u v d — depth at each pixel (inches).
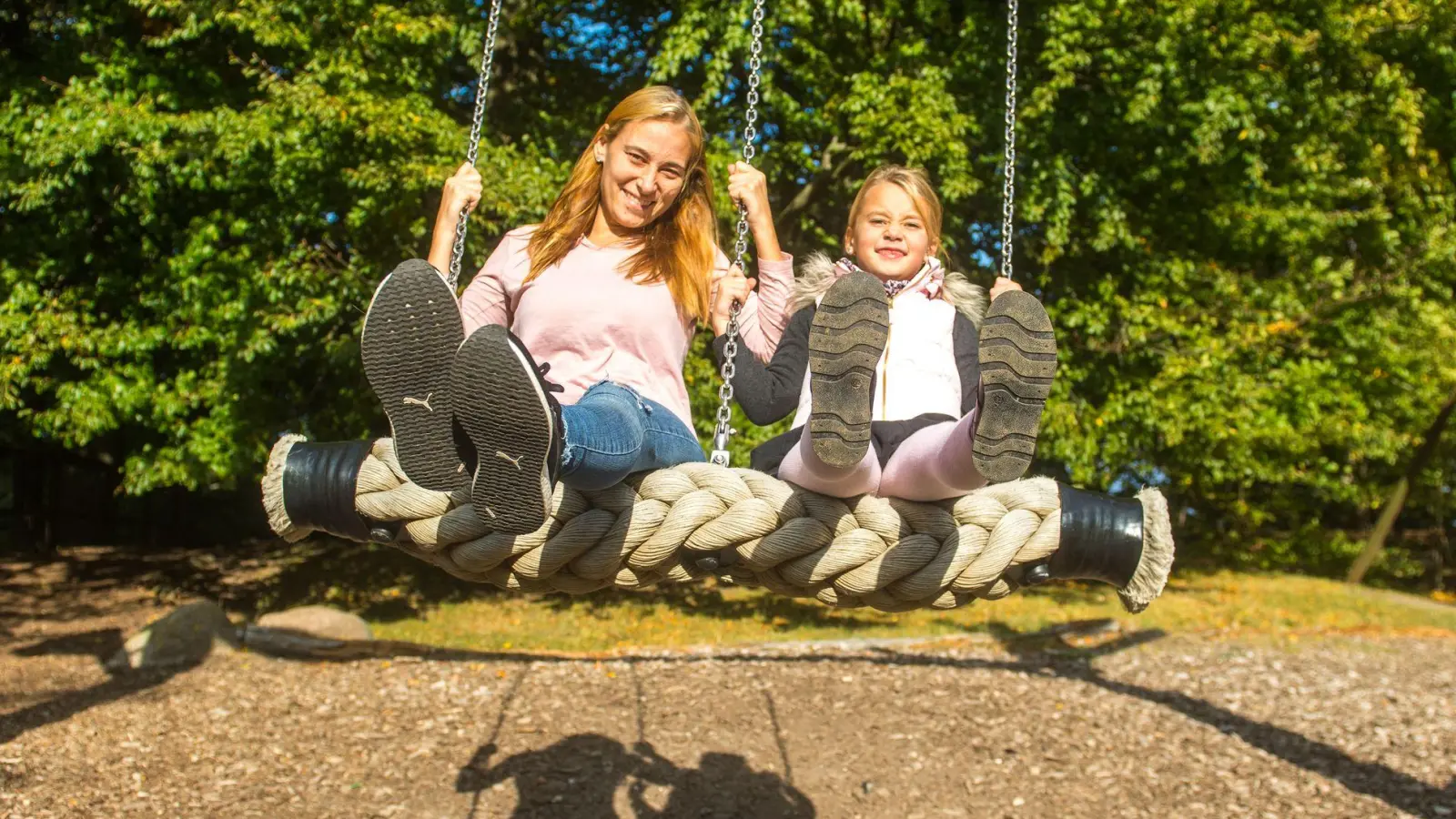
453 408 84.0
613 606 484.4
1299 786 257.3
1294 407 498.9
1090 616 473.7
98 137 342.0
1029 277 480.7
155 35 392.5
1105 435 465.7
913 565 103.5
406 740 271.7
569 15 466.0
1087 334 463.2
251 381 391.9
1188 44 417.1
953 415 112.0
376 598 493.7
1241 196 474.3
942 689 330.0
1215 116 409.7
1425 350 532.7
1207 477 569.0
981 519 105.4
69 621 434.9
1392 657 406.3
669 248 112.3
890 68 405.1
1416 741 293.1
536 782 245.1
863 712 303.4
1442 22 466.3
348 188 385.4
